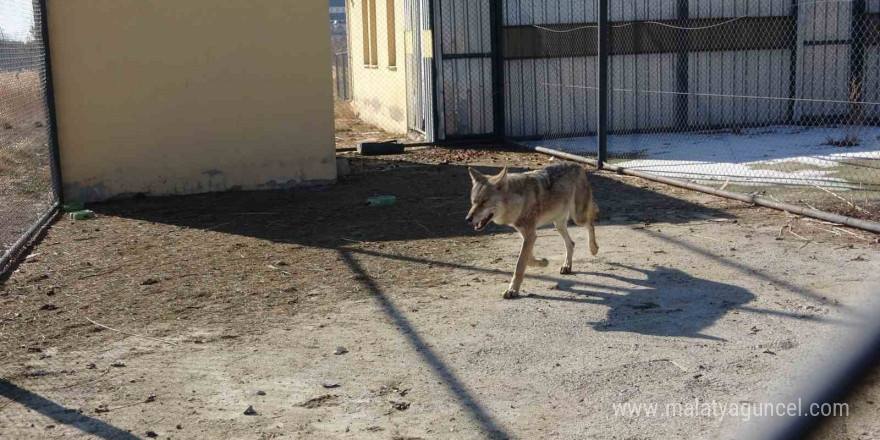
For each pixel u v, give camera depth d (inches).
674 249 304.5
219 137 451.2
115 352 219.6
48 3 415.2
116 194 441.4
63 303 264.1
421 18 625.0
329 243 336.8
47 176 480.7
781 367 194.5
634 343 214.8
